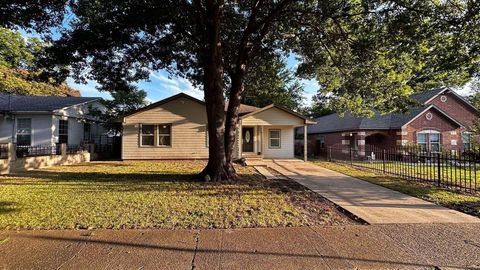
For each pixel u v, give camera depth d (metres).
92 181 9.50
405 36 8.63
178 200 6.70
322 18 9.91
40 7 7.94
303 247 3.94
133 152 18.23
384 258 3.59
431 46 8.62
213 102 9.69
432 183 9.55
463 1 7.47
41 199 6.78
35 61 10.23
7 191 7.75
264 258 3.60
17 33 21.94
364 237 4.32
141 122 18.25
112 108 22.91
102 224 4.90
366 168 14.05
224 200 6.74
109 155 22.00
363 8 8.91
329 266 3.39
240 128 18.59
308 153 29.70
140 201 6.59
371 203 6.59
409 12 8.15
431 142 20.81
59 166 14.54
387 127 21.19
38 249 3.88
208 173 9.77
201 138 18.59
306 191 8.05
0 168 11.58
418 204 6.50
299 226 4.85
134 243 4.08
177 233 4.48
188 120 18.53
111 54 11.17
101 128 24.12
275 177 10.88
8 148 12.03
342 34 10.05
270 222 5.05
